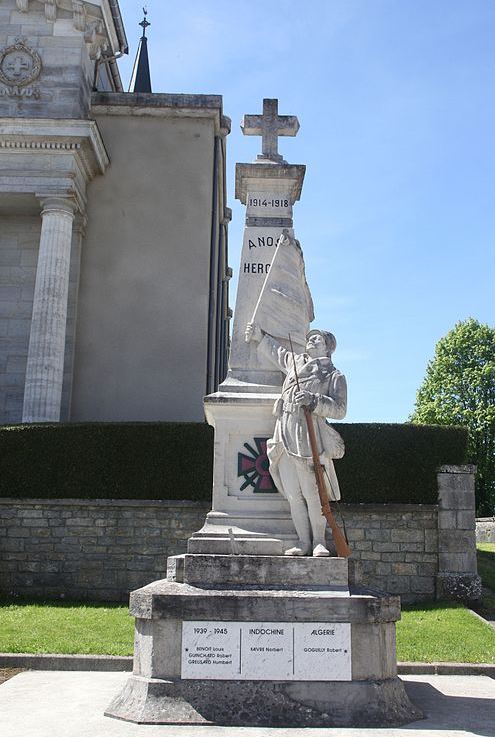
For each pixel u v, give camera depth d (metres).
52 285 18.80
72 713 6.57
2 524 15.32
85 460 15.42
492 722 6.40
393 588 14.74
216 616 6.44
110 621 12.04
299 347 8.19
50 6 20.66
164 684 6.29
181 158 21.61
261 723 6.11
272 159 8.98
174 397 20.12
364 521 14.98
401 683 6.64
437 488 15.06
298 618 6.44
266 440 7.79
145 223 21.14
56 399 18.42
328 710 6.21
